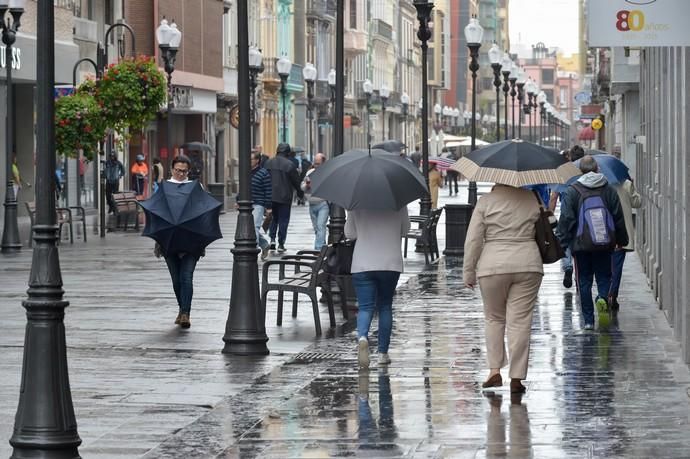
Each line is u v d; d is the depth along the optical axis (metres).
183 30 84.94
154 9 80.31
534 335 23.34
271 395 17.59
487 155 17.77
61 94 55.81
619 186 27.58
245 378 19.03
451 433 14.89
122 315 26.28
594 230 23.97
